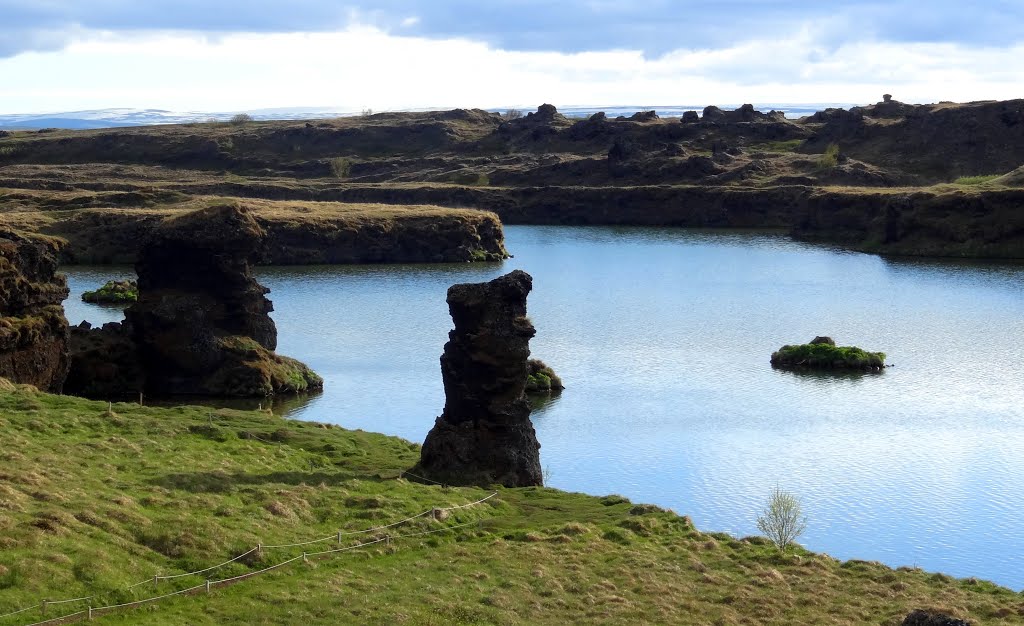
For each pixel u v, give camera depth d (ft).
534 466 248.32
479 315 245.86
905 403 367.45
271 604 153.48
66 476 188.85
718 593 178.29
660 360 436.35
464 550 188.85
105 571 150.41
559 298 604.49
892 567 220.23
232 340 375.86
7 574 142.82
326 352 440.04
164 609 147.02
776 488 274.77
